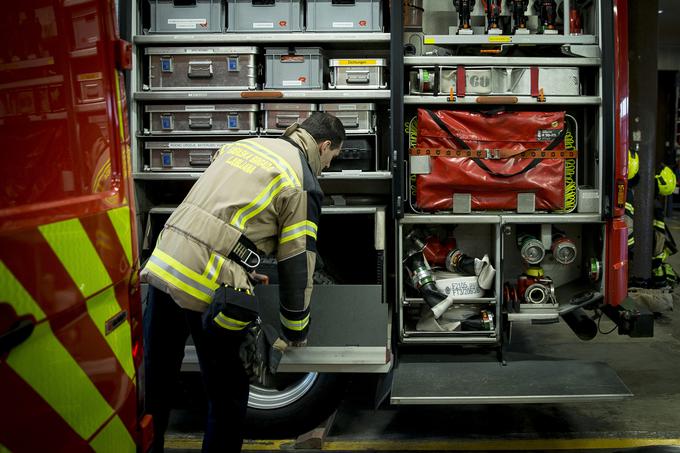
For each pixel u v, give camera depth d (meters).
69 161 1.34
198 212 2.31
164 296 2.43
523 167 3.23
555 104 3.31
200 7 3.27
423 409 3.63
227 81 3.29
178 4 3.28
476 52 3.39
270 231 2.35
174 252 2.28
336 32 3.23
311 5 3.24
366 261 3.69
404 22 3.39
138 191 3.31
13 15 1.17
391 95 3.12
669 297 5.72
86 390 1.37
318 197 2.37
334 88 3.28
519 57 3.27
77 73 1.38
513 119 3.23
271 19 3.26
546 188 3.24
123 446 1.55
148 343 2.47
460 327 3.26
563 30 3.48
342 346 2.93
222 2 3.28
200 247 2.27
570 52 3.29
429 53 3.43
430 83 3.24
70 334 1.31
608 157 3.22
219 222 2.27
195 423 3.46
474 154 3.23
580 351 4.66
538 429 3.37
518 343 4.86
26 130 1.19
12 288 1.11
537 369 3.15
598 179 3.31
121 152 1.57
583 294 3.40
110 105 1.53
